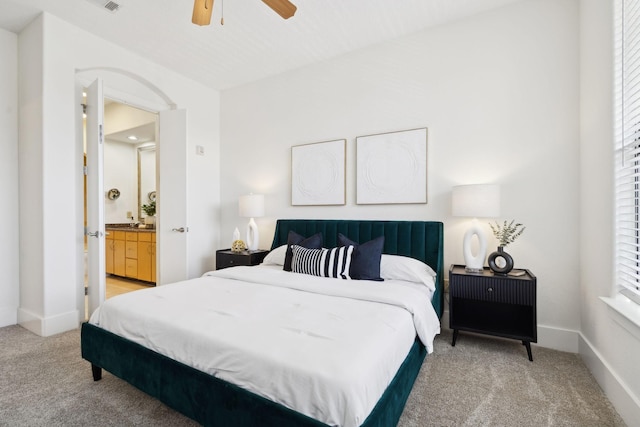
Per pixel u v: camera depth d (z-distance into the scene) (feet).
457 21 8.95
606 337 5.81
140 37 9.75
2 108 9.08
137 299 6.04
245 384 3.86
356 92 10.50
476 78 8.69
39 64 8.57
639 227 5.23
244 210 11.69
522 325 7.73
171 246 11.76
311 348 3.89
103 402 5.39
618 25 5.58
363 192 10.23
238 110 13.33
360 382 3.35
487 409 5.21
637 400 4.58
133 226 17.19
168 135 11.78
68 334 8.47
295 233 10.47
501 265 8.05
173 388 4.52
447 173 9.05
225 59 11.08
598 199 6.29
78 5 8.25
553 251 7.75
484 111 8.57
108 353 5.53
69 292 8.94
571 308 7.55
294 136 11.82
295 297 6.29
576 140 7.52
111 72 10.47
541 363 6.84
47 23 8.55
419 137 9.38
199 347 4.39
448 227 9.04
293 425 3.35
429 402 5.41
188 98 12.57
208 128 13.41
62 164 8.84
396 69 9.82
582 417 5.01
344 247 8.26
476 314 8.50
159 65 11.50
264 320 4.88
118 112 15.52
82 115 9.72
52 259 8.58
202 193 13.15
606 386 5.60
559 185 7.70
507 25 8.31
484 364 6.81
